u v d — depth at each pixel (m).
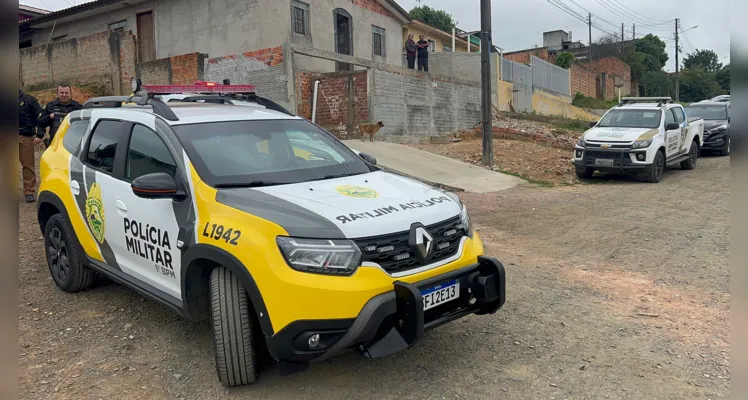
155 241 4.04
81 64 18.73
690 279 5.74
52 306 4.99
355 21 21.98
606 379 3.74
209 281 3.79
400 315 3.32
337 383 3.70
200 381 3.75
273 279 3.19
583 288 5.49
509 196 10.52
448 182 11.45
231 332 3.46
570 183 12.39
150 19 20.16
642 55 54.75
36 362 3.97
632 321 4.69
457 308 3.71
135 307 4.98
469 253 3.81
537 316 4.79
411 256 3.46
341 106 14.97
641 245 7.05
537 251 6.83
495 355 4.08
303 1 19.28
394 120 15.82
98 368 3.91
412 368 3.90
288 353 3.20
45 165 5.49
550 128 21.41
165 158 4.14
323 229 3.28
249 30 17.62
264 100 5.62
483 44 13.59
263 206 3.50
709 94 57.66
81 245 4.98
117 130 4.71
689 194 10.71
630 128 12.82
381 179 4.30
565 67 38.12
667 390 3.59
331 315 3.14
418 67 20.09
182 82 15.69
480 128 19.78
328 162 4.49
